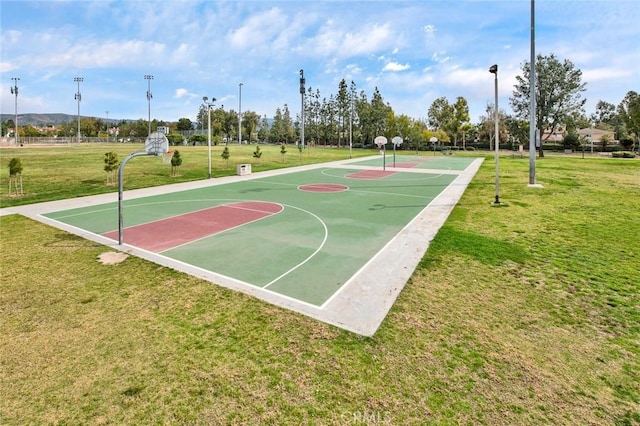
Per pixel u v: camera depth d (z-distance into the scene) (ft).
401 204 40.45
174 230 29.17
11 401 10.62
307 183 57.57
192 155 118.52
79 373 11.87
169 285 18.66
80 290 18.08
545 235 27.43
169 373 11.86
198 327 14.61
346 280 19.25
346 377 11.62
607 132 213.66
